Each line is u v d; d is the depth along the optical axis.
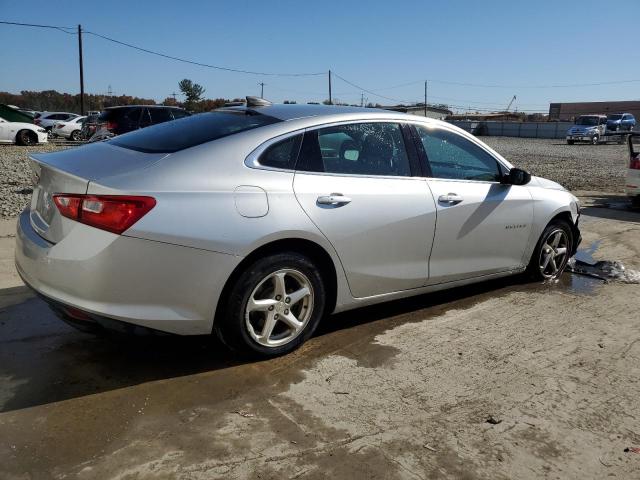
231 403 3.07
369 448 2.71
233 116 3.87
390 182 3.93
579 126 37.53
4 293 4.61
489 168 4.69
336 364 3.56
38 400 3.04
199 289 3.14
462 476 2.54
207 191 3.16
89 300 2.97
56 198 3.08
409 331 4.13
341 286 3.75
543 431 2.90
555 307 4.71
